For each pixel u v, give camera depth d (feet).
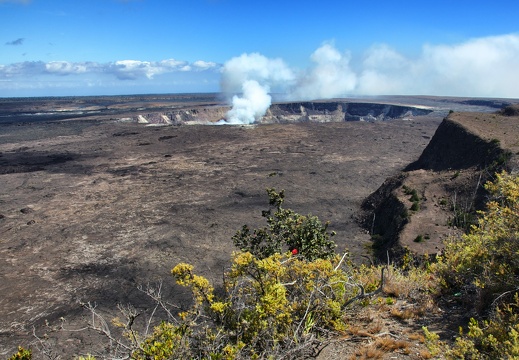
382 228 81.82
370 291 20.99
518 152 82.64
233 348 13.69
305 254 32.63
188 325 14.78
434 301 20.84
